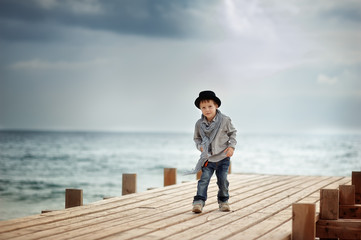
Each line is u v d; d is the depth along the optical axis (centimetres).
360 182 694
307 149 6169
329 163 3816
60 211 491
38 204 1666
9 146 6650
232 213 496
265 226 422
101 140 10206
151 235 375
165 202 573
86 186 2222
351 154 4972
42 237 362
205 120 525
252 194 658
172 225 423
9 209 1535
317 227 471
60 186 2238
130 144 8162
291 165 3622
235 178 906
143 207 531
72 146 6944
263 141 10019
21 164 3628
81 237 362
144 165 3684
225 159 520
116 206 536
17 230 389
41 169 3231
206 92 512
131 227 407
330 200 471
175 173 827
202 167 518
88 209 509
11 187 2202
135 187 706
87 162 3919
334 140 10719
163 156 4856
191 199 601
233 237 371
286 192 684
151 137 13925
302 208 384
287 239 380
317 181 854
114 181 2466
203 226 420
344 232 464
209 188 730
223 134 515
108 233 379
